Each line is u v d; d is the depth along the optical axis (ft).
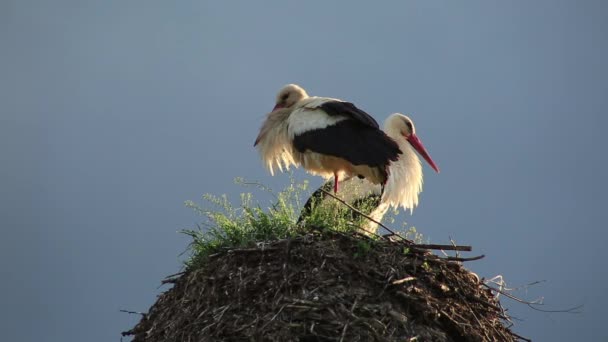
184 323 36.24
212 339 34.63
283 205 40.63
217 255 37.93
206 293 36.60
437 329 35.73
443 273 37.63
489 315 38.06
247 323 34.53
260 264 36.37
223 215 40.24
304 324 33.99
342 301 34.86
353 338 33.81
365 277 35.83
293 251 36.47
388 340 34.12
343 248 37.14
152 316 39.14
